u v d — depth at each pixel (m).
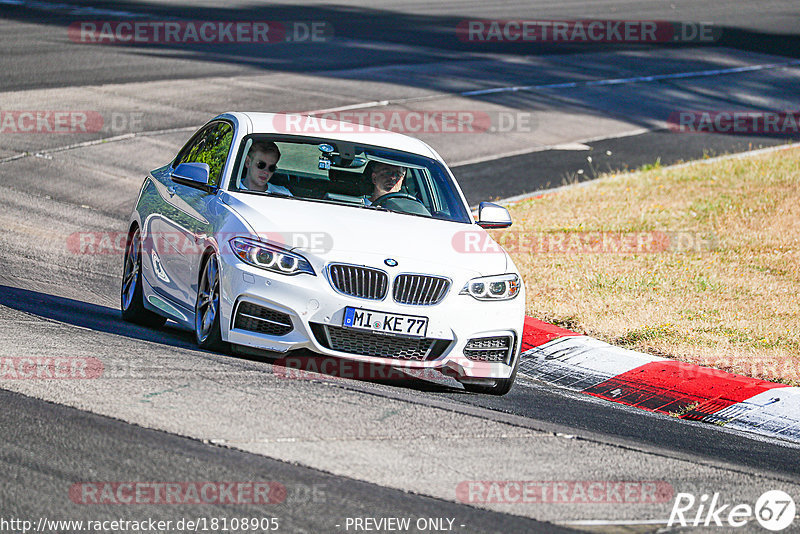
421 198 30.11
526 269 43.91
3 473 16.89
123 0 124.31
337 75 91.75
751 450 25.08
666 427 26.59
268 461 18.56
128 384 22.39
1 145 59.50
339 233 26.36
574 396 29.62
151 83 80.44
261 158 29.22
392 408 23.19
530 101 91.38
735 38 138.25
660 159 75.75
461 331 25.98
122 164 59.16
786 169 68.25
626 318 36.66
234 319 25.61
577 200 59.72
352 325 25.14
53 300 33.06
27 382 21.88
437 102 86.00
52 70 81.00
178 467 17.81
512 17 142.12
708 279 42.41
